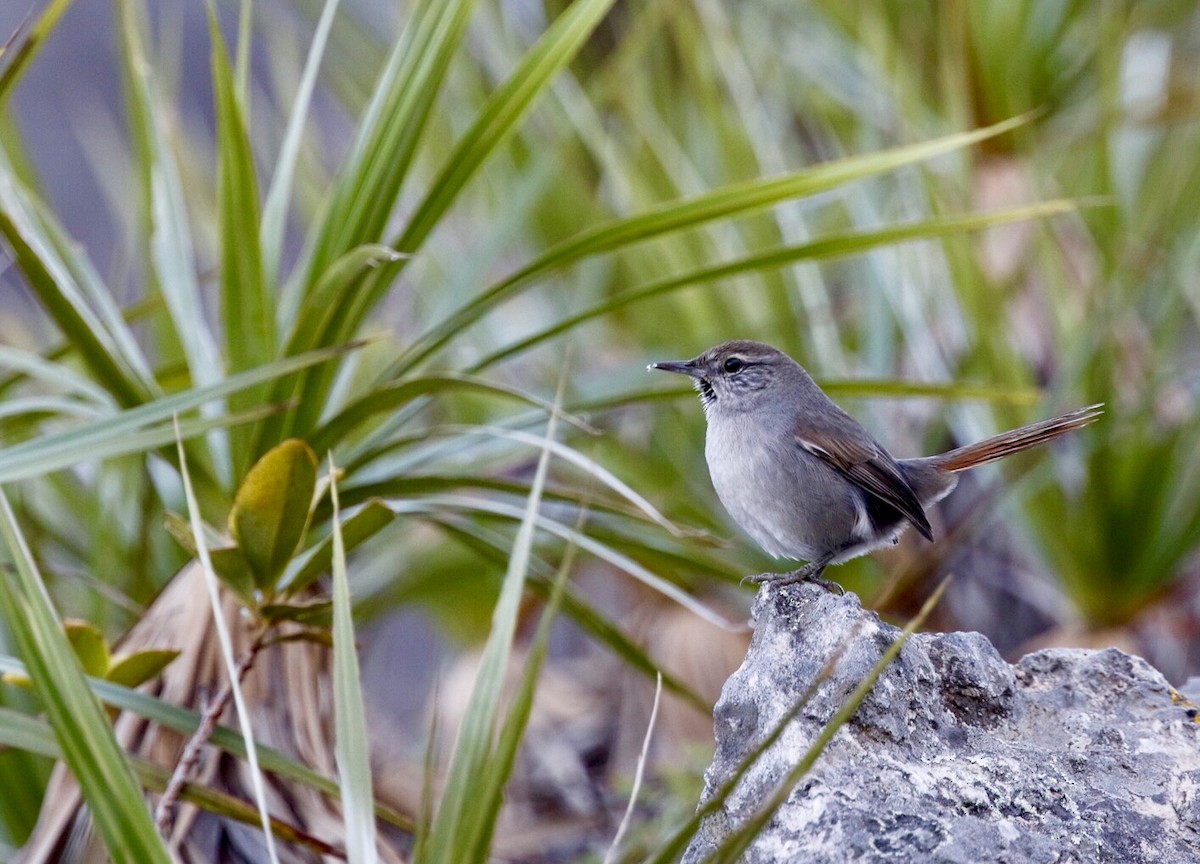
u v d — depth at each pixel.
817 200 12.37
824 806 5.26
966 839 5.13
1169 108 12.12
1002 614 11.73
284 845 7.44
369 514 6.79
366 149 7.83
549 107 12.21
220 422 7.02
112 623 9.60
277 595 7.23
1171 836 5.48
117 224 16.28
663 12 12.35
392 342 12.04
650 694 11.45
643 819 11.07
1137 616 10.52
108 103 20.58
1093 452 9.98
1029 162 11.73
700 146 12.80
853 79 13.30
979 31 11.58
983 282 10.54
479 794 4.72
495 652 4.95
